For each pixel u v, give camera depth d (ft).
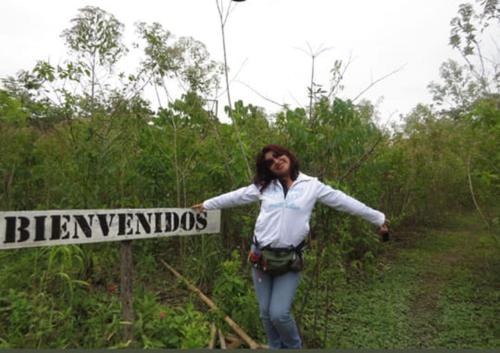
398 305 14.01
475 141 16.08
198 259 14.12
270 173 9.00
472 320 12.90
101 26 14.17
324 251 10.44
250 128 14.87
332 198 8.59
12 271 10.55
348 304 13.91
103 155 13.44
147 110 15.20
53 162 14.79
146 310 10.24
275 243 8.41
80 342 8.96
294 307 11.04
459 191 27.14
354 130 9.86
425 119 27.45
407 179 24.16
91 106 14.52
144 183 14.97
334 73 12.84
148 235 8.98
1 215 6.81
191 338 8.75
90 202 13.34
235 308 10.68
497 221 17.31
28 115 13.29
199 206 10.00
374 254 18.89
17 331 8.48
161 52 14.24
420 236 25.59
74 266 11.19
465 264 19.21
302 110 10.57
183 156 14.90
